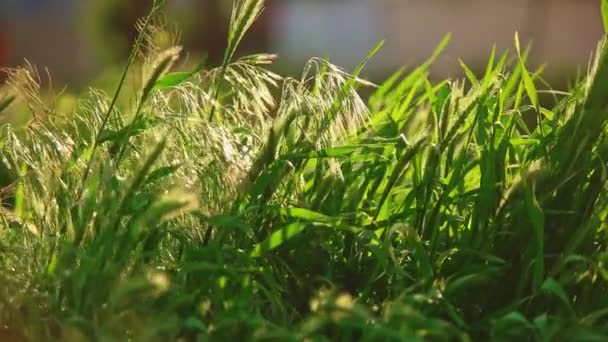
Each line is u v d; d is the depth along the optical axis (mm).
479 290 1310
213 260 1267
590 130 1309
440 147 1332
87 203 1282
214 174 1306
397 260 1348
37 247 1344
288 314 1303
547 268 1320
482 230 1317
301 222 1323
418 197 1352
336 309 1154
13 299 1244
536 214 1264
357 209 1361
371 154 1371
